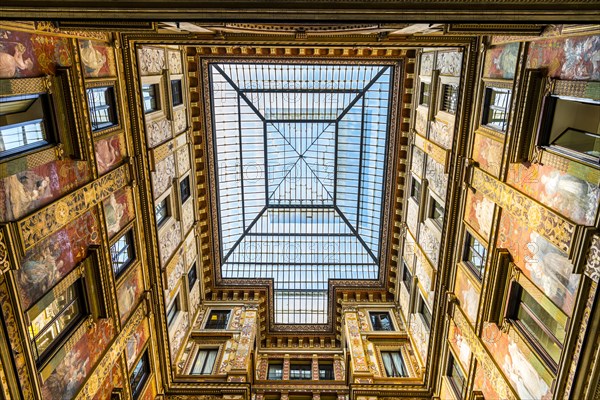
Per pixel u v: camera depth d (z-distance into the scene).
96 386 11.35
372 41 12.55
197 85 20.08
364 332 20.72
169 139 17.06
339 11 6.00
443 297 15.26
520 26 9.41
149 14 6.00
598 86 7.66
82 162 10.98
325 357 23.28
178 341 18.48
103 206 11.95
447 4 5.97
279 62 20.28
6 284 7.99
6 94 8.26
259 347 23.89
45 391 9.12
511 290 11.04
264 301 24.34
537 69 9.60
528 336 10.34
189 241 20.33
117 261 13.10
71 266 10.42
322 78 22.14
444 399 15.34
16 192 8.54
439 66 16.36
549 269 9.31
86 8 5.94
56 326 9.92
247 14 5.99
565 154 8.86
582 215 8.24
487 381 12.11
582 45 8.23
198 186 21.42
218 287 24.08
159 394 15.98
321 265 25.84
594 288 7.77
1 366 7.75
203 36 12.40
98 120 11.99
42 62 9.48
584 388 8.06
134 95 13.67
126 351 13.26
